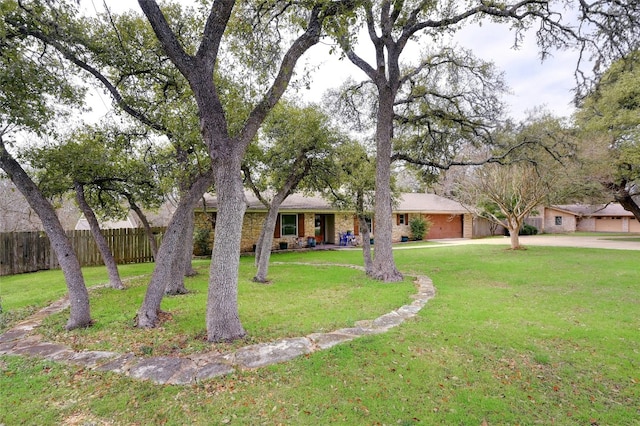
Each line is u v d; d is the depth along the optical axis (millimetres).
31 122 4734
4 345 4492
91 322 5344
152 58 6320
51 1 4898
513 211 15438
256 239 17297
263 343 4352
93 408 3010
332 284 8297
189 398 3145
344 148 9422
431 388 3283
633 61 7656
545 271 9773
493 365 3742
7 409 3002
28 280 9930
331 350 4062
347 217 20906
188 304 6453
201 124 4547
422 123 10633
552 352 4066
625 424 2754
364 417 2844
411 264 11891
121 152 7383
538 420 2809
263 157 9477
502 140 11258
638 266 10219
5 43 4605
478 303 6242
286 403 3047
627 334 4605
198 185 5863
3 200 16969
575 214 33594
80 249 12578
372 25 8617
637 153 15000
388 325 4996
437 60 9711
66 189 7875
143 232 14070
